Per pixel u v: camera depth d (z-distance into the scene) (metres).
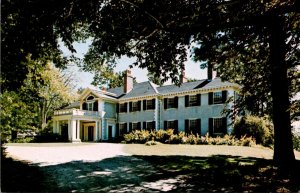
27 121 12.02
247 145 26.28
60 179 11.69
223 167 14.23
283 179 11.30
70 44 11.10
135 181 11.58
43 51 11.52
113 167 14.77
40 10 9.57
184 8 11.13
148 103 38.50
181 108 35.28
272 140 28.94
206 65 14.99
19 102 11.44
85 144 29.47
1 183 9.95
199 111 33.50
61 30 10.73
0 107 10.63
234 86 30.86
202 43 12.46
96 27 11.01
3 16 9.58
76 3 10.17
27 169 13.39
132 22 11.56
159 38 12.70
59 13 10.05
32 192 9.28
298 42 13.03
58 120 39.66
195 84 35.59
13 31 9.76
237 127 28.75
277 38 13.16
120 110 41.84
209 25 11.28
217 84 32.38
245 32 12.67
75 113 37.44
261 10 11.89
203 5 11.10
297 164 13.43
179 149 23.28
